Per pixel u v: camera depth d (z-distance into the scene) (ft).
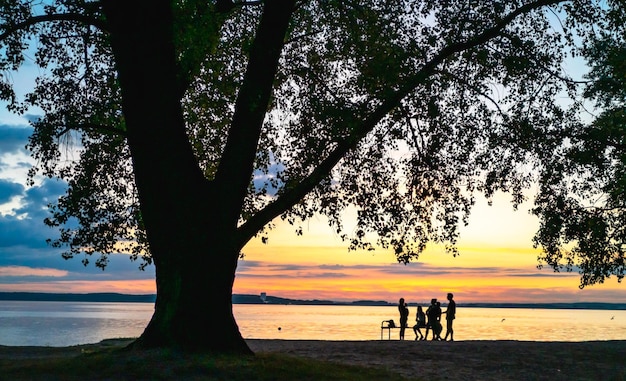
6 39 50.78
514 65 52.37
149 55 43.39
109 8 43.96
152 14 43.42
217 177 46.47
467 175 56.49
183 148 44.68
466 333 244.42
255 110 47.11
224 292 44.57
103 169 63.31
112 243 63.77
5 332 223.30
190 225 43.91
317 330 277.23
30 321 376.07
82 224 62.80
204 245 44.11
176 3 46.03
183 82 49.39
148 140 43.60
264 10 48.14
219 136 65.98
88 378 34.96
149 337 42.73
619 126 65.67
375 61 50.80
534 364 53.72
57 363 38.45
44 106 57.82
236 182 46.21
